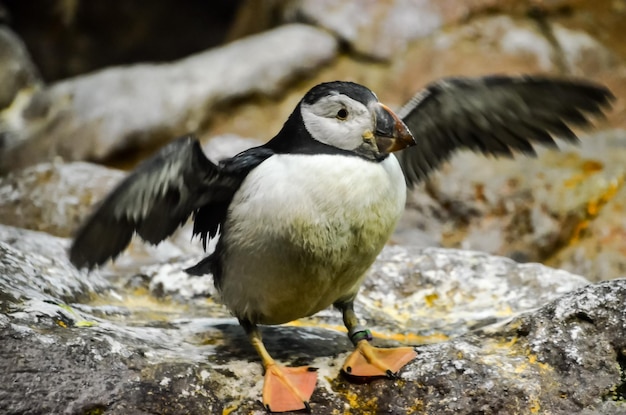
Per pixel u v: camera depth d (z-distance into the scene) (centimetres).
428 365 763
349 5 2069
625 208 1592
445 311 988
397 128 736
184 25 2753
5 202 1385
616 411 716
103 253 725
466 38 2039
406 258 1055
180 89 1912
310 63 1995
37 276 911
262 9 2273
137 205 720
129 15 2653
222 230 782
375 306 1003
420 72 1986
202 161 729
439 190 1622
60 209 1369
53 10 2562
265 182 738
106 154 1847
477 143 898
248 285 779
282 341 849
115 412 712
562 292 984
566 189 1614
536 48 2033
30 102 1997
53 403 707
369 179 733
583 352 753
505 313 957
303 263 748
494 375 744
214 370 769
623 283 787
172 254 1227
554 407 723
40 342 739
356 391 759
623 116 1928
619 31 2127
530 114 855
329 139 744
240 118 1928
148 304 1002
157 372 747
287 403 738
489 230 1593
